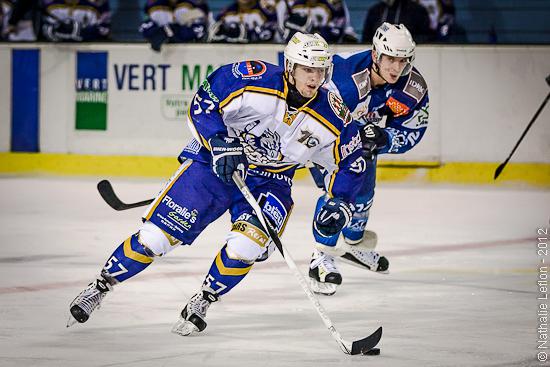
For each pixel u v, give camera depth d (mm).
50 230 18234
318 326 10508
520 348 9422
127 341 9602
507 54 27422
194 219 10047
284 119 9922
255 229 9906
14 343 9422
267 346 9492
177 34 28219
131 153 28594
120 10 31469
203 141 9914
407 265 14820
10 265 14297
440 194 25234
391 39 11914
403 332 10219
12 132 29156
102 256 15281
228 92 9820
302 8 28250
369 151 12234
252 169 10312
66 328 10141
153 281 13086
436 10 28250
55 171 28922
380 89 12570
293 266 9508
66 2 28969
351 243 13367
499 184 27375
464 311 11359
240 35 28328
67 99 28859
